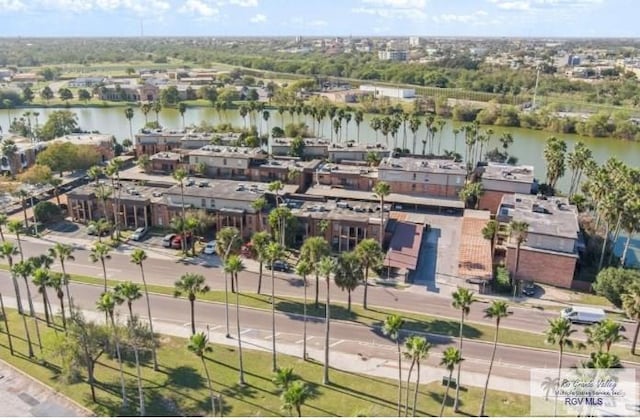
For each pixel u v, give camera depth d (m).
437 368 65.31
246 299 81.81
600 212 94.81
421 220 110.12
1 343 70.44
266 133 192.12
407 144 189.38
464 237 100.06
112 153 160.50
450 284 87.06
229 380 62.75
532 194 121.31
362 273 70.31
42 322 74.69
